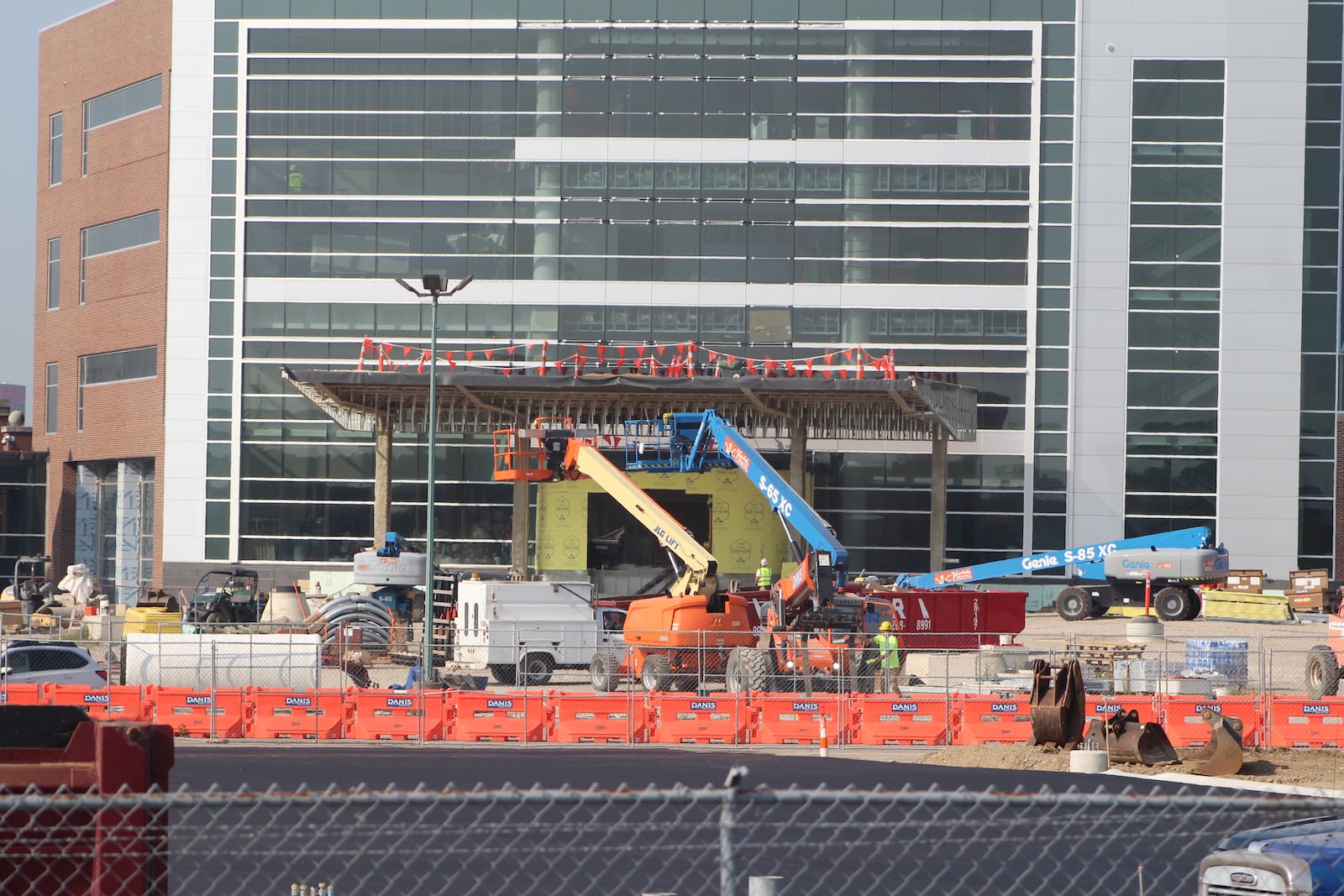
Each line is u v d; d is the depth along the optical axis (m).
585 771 54.88
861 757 61.12
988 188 145.25
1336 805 18.47
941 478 136.00
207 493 148.75
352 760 58.56
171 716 68.19
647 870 34.56
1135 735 57.31
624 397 132.38
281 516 147.88
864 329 145.62
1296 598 134.38
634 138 147.62
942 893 31.30
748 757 60.78
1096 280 144.12
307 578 147.12
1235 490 142.00
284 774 53.38
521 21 148.25
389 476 136.25
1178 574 124.56
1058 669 64.31
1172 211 143.88
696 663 82.38
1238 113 143.12
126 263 159.50
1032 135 144.88
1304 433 142.00
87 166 164.88
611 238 147.38
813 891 31.73
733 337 146.38
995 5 145.62
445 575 120.56
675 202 147.25
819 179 146.75
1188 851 36.78
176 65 151.25
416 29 149.00
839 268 146.12
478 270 148.12
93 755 20.61
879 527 145.62
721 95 147.25
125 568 161.38
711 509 140.38
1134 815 19.39
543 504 142.50
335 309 148.75
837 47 146.88
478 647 90.50
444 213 148.38
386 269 148.50
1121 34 144.38
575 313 147.25
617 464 140.25
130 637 77.75
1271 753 60.44
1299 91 142.88
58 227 169.12
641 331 146.75
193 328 150.00
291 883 32.16
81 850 19.06
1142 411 143.38
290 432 148.50
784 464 146.88
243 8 150.38
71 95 167.12
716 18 147.38
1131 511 143.12
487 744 66.19
